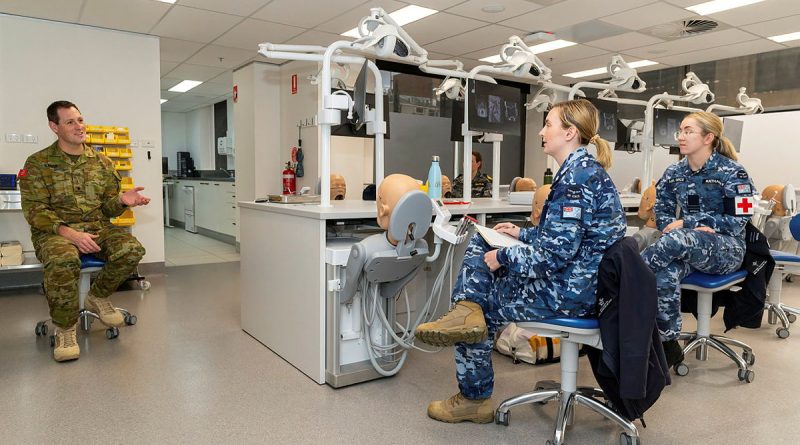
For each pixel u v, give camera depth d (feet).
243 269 10.00
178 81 23.58
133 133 15.55
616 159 20.38
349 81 17.51
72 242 8.96
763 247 8.00
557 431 5.70
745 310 8.25
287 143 19.52
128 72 15.42
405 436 6.02
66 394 7.07
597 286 5.29
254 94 19.38
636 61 20.35
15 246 12.74
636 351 4.94
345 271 7.21
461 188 14.98
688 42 17.48
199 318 11.04
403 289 8.07
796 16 14.64
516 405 6.34
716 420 6.53
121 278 9.52
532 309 5.53
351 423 6.33
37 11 13.43
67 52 14.47
